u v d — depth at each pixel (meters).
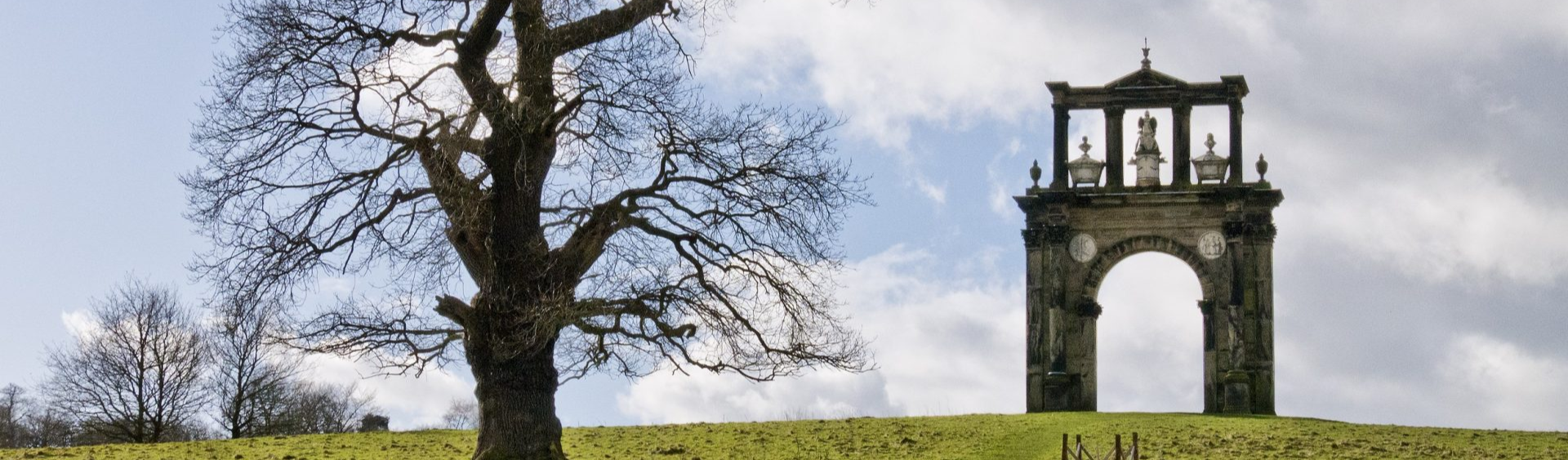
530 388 34.44
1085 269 62.59
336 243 34.06
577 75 33.38
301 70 33.84
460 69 34.12
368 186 33.84
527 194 34.38
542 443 34.31
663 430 48.28
